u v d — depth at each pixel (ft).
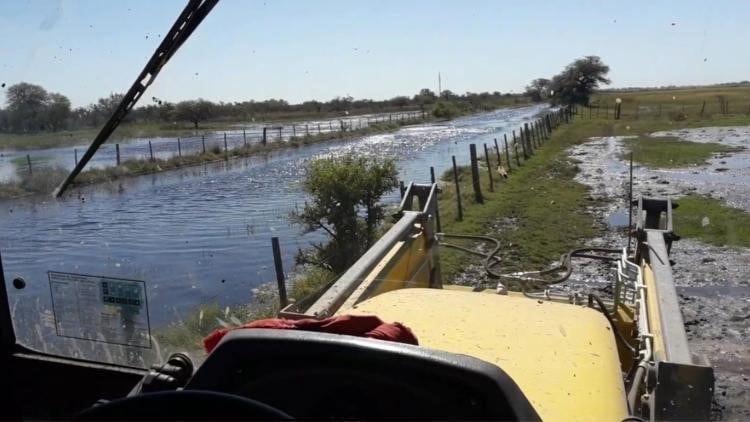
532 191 38.27
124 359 7.47
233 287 27.66
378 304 10.41
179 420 4.01
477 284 19.33
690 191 42.16
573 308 10.35
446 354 5.26
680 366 8.41
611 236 27.12
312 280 29.35
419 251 16.66
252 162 102.01
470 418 5.12
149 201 59.26
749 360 21.15
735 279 27.45
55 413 7.58
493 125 159.74
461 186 39.22
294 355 5.51
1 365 7.66
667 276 11.98
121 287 7.41
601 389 7.79
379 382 5.32
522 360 8.29
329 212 35.17
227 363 5.65
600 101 102.68
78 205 45.32
